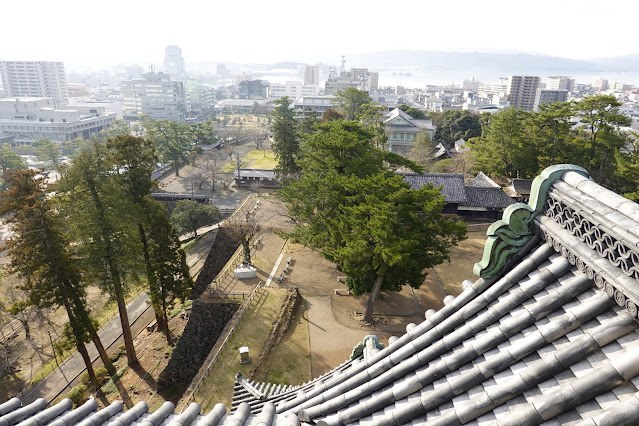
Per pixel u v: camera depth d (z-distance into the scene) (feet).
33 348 129.70
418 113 352.69
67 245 90.53
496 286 25.25
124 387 102.12
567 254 22.02
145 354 114.11
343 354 94.27
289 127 194.08
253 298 110.11
